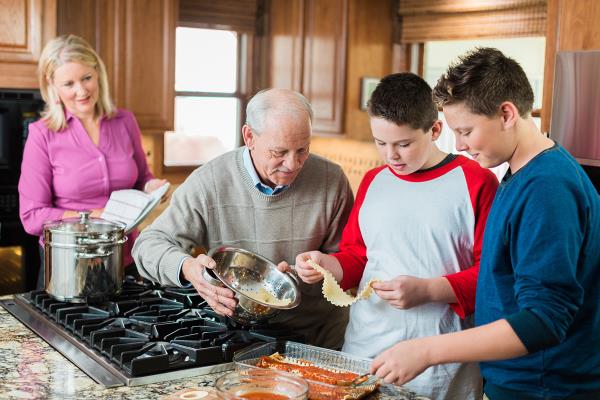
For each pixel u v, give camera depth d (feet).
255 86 17.28
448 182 6.39
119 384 5.31
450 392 6.46
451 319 6.39
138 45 14.20
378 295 6.20
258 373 4.99
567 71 10.29
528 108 5.16
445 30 14.62
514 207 5.04
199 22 16.02
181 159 16.60
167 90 14.64
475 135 5.10
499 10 13.56
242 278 6.78
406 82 6.08
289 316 7.36
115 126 10.94
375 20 15.51
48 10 12.54
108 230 7.09
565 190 4.87
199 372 5.65
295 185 7.27
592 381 5.29
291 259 7.41
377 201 6.67
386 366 4.83
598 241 5.10
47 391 5.16
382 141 6.16
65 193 10.50
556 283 4.71
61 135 10.44
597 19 10.16
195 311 6.89
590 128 10.07
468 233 6.36
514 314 4.78
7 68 12.35
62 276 6.99
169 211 7.33
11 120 12.32
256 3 16.84
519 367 5.38
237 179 7.23
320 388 5.15
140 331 6.38
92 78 10.38
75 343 6.15
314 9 15.79
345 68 15.23
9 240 12.35
